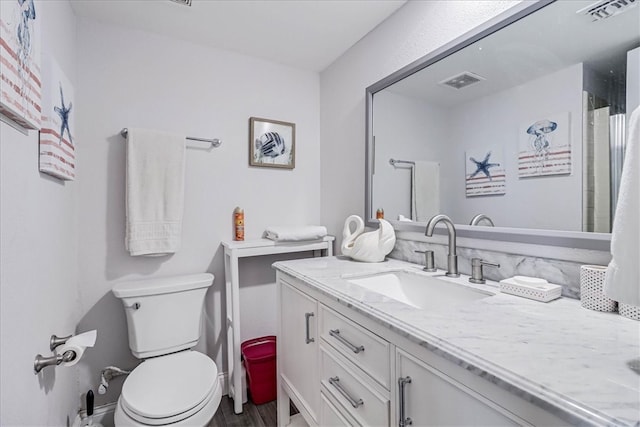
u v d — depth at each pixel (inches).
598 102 34.2
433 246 56.0
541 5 38.8
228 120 77.8
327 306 43.9
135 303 60.2
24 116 31.4
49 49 45.0
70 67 57.9
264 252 72.1
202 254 74.4
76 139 62.1
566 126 36.9
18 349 32.0
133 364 66.7
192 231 73.3
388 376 32.4
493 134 45.0
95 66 64.0
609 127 33.4
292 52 79.0
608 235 33.2
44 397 39.9
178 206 67.9
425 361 27.8
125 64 66.9
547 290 35.5
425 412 28.1
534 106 40.1
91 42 63.7
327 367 44.1
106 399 64.4
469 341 25.5
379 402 33.5
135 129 64.4
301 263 61.1
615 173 32.9
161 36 70.6
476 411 23.5
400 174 61.3
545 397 18.3
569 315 31.3
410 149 59.1
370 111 68.6
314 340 47.7
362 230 66.3
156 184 65.9
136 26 67.2
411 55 59.6
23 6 31.4
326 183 87.4
